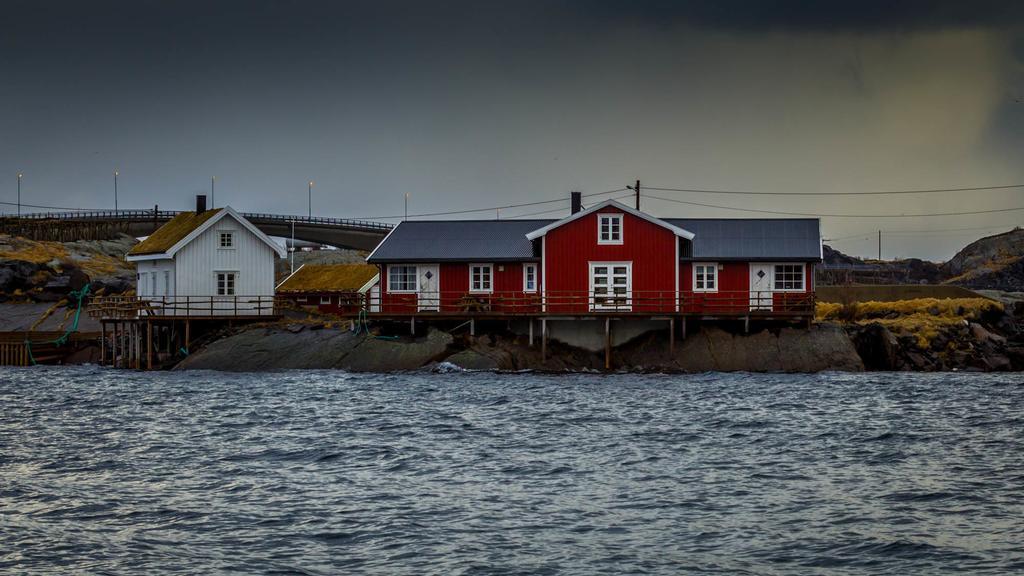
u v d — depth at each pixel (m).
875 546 25.61
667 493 30.86
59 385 60.44
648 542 26.05
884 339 67.06
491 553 25.22
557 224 67.69
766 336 65.75
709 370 64.50
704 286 68.31
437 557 24.94
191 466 35.22
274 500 30.20
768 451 37.34
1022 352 68.56
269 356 67.38
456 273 69.56
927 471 33.62
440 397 52.62
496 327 67.81
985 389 54.84
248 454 37.38
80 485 32.31
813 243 69.06
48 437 41.44
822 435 40.53
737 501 29.88
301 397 53.09
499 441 39.69
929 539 26.11
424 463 35.41
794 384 57.41
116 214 149.00
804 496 30.39
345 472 34.00
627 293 67.62
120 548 25.69
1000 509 28.75
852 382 58.34
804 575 23.75
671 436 40.62
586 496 30.50
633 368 65.25
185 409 49.19
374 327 68.12
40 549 25.59
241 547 25.73
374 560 24.77
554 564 24.44
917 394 52.75
